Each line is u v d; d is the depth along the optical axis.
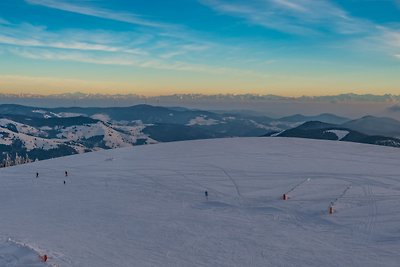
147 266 21.58
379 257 22.42
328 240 25.47
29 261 21.41
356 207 31.98
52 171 53.47
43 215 32.94
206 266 21.66
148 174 48.12
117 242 25.58
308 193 36.75
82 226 29.41
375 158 53.03
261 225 29.06
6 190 44.16
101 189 42.41
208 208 34.22
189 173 47.38
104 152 66.88
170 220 30.72
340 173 44.16
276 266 21.55
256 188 39.56
